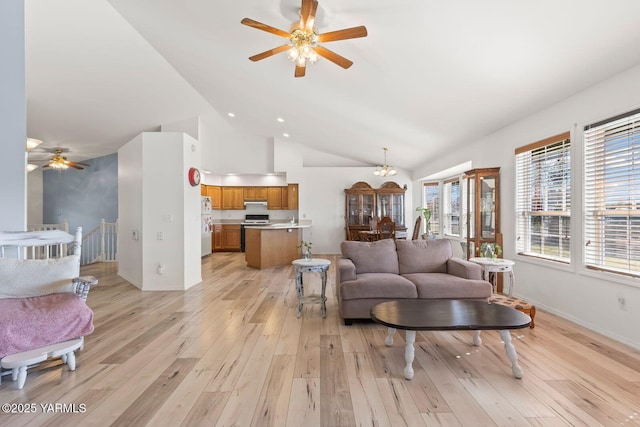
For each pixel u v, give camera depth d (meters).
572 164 3.31
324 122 5.91
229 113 7.05
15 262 2.65
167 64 4.86
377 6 2.46
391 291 3.29
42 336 2.22
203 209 8.53
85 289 2.68
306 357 2.61
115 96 5.48
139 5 3.30
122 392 2.10
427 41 2.76
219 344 2.87
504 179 4.49
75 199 8.76
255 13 2.93
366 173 8.72
